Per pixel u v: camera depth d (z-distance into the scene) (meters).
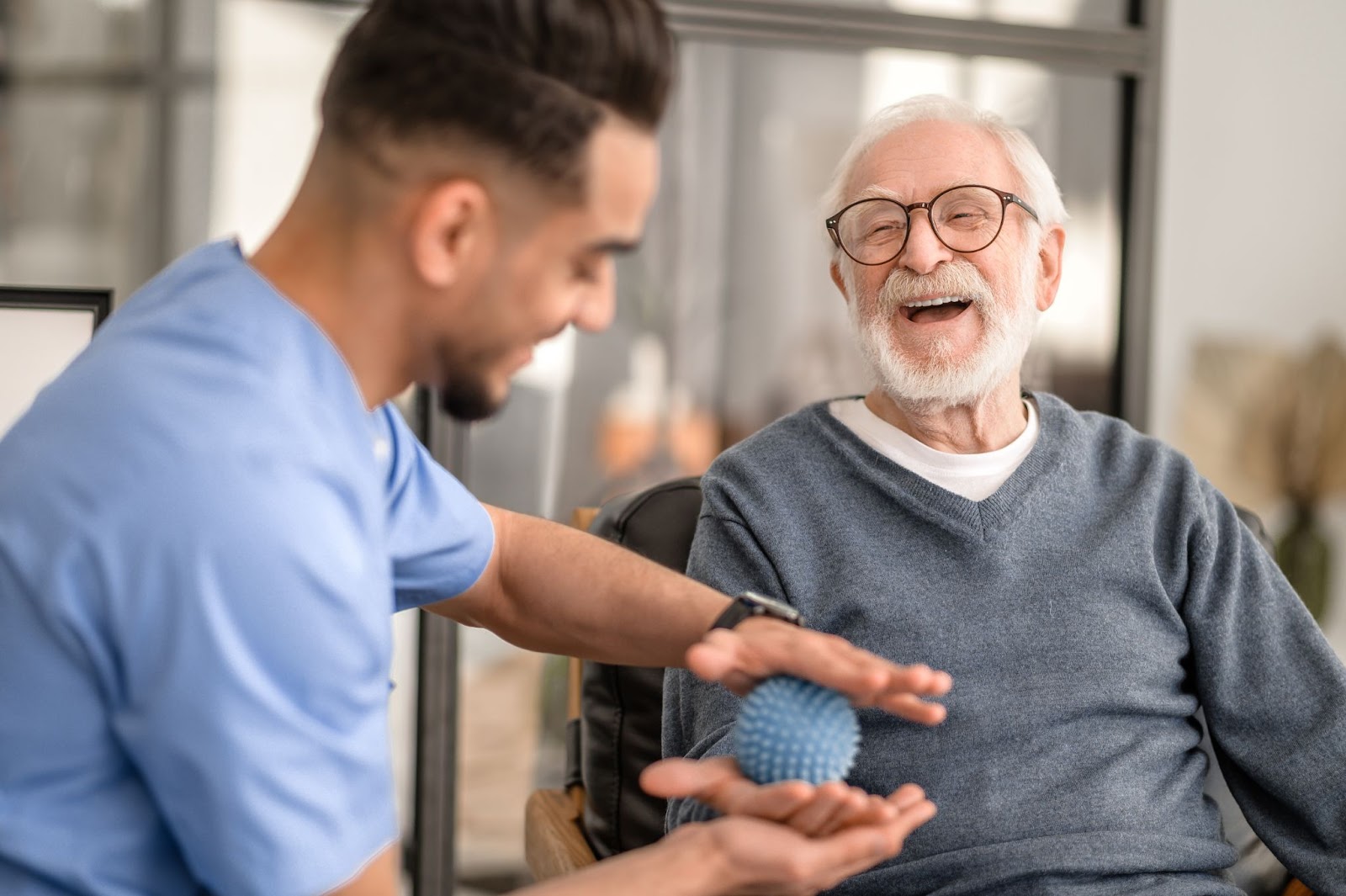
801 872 0.81
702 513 1.49
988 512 1.39
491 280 0.79
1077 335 2.62
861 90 2.49
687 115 2.43
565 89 0.76
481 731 2.35
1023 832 1.27
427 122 0.76
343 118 0.78
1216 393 2.68
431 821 2.30
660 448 2.44
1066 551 1.39
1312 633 1.40
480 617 1.13
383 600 0.80
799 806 0.83
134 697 0.71
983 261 1.46
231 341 0.77
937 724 1.31
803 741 0.88
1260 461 2.69
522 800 2.37
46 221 2.19
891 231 1.49
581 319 0.84
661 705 1.49
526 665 2.37
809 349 2.49
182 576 0.70
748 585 1.40
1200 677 1.41
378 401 0.86
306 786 0.72
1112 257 2.63
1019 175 1.51
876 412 1.54
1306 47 2.70
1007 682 1.32
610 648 1.08
